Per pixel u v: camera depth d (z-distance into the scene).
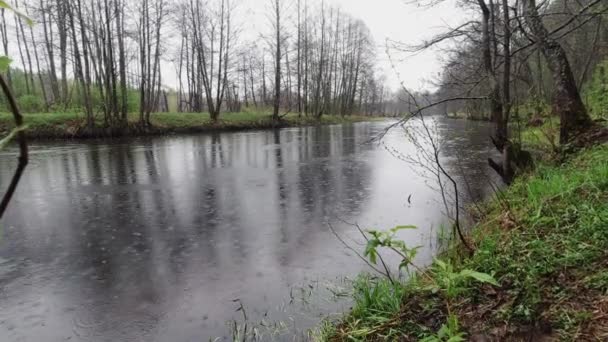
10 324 3.93
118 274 4.98
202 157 14.81
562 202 3.96
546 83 9.81
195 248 5.79
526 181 5.93
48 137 20.72
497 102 7.48
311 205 7.96
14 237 6.34
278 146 18.45
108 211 7.75
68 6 20.94
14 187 0.69
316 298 4.14
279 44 33.94
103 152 16.22
